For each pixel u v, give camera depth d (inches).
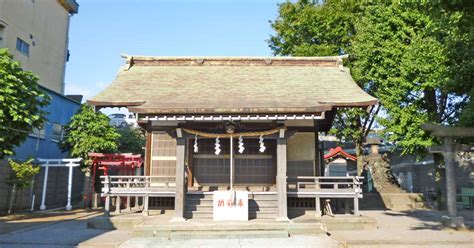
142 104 553.6
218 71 710.5
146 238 421.1
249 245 378.6
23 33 893.8
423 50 617.0
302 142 590.2
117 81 657.0
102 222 496.1
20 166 650.8
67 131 824.3
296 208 561.9
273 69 717.9
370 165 970.7
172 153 590.6
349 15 893.2
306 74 693.3
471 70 484.7
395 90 678.5
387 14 704.4
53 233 457.1
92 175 774.5
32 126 545.3
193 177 588.7
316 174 580.1
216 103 517.0
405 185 1186.0
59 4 1078.4
